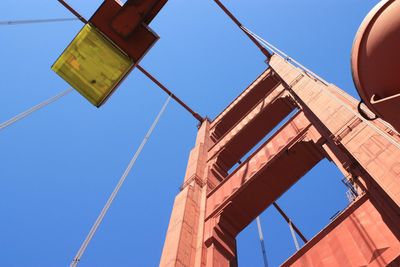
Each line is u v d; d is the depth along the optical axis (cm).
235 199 2133
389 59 469
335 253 1302
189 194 2372
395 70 470
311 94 1631
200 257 1747
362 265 1146
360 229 1268
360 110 546
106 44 998
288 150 2052
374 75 491
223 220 2080
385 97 492
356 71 516
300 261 1428
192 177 2684
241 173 2367
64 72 1018
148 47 1000
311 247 1436
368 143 1017
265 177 2119
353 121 1176
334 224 1416
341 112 1282
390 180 838
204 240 1892
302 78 1923
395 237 1103
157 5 986
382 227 1180
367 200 1327
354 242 1253
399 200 779
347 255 1239
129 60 997
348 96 1375
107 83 1019
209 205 2311
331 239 1375
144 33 1000
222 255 1819
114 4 1005
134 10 976
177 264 1617
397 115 488
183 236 1872
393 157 885
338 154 1502
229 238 2002
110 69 1011
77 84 1019
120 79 1013
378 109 505
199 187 2594
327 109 1386
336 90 1469
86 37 994
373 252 1141
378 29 479
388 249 1096
